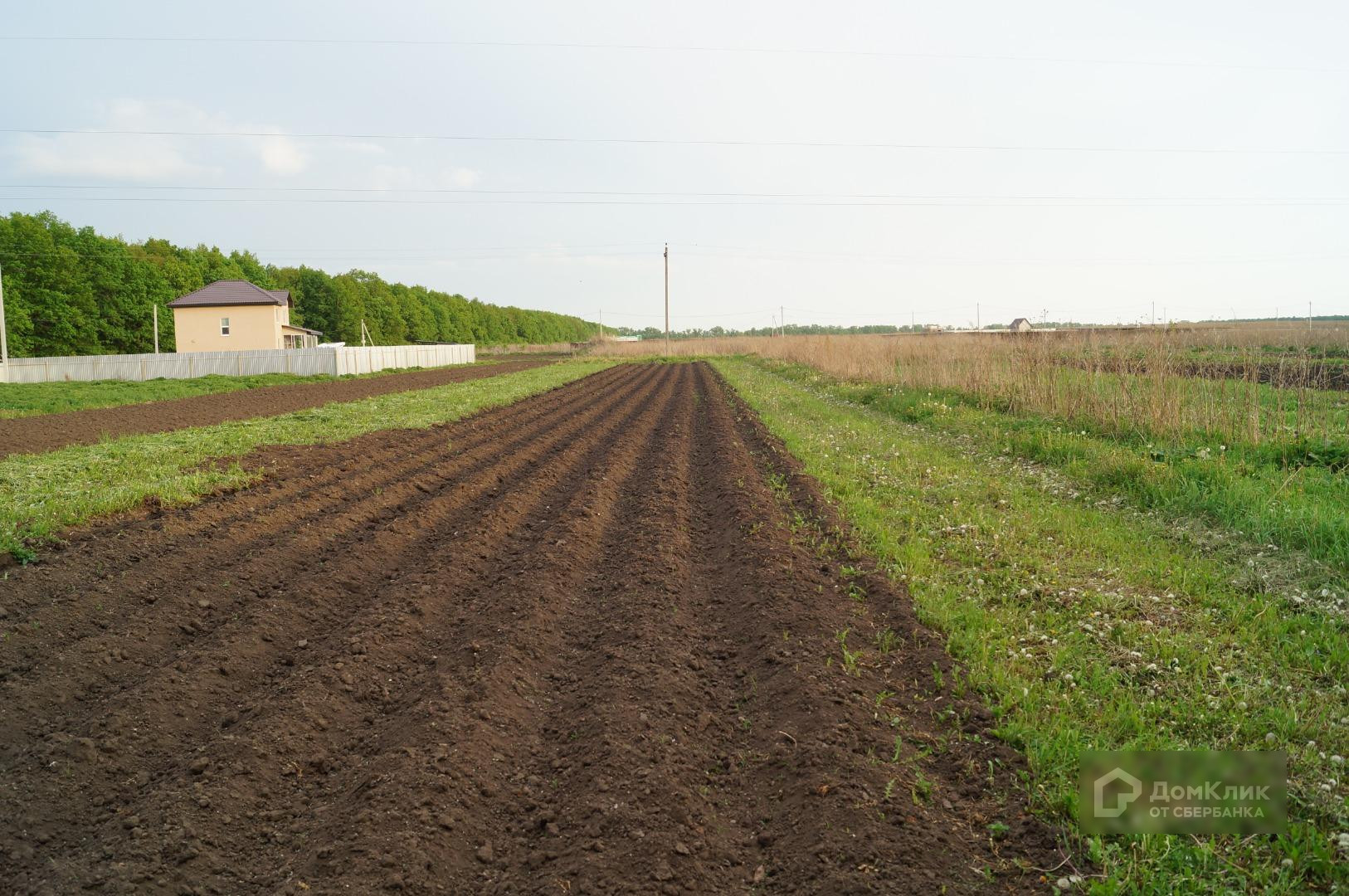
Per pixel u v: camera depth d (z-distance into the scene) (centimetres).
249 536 848
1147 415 1294
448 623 652
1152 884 322
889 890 326
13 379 4084
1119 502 977
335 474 1205
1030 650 560
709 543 886
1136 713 459
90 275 5481
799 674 520
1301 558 718
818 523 909
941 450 1398
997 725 459
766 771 431
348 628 619
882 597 665
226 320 4947
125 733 458
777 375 3756
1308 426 1161
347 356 4278
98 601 640
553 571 755
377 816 379
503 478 1234
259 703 502
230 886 345
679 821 383
